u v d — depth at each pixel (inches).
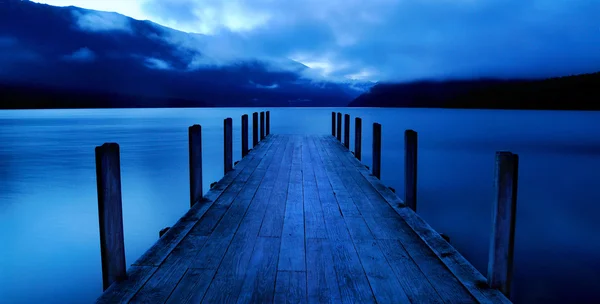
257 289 88.8
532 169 631.2
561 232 328.2
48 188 477.4
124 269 93.0
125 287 88.4
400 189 474.9
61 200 420.8
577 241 304.2
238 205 160.2
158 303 82.0
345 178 216.2
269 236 123.9
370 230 130.3
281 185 198.1
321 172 233.6
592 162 695.7
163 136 1124.5
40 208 389.4
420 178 550.3
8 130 1365.7
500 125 1620.3
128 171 580.1
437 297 85.6
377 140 224.8
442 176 563.5
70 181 516.1
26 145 909.8
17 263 254.8
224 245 115.8
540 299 207.6
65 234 313.1
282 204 162.2
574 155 775.1
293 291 88.0
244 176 220.7
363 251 112.1
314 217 144.5
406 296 86.0
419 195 452.4
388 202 163.8
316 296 85.9
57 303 202.7
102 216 87.2
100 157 86.6
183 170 587.5
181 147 857.5
